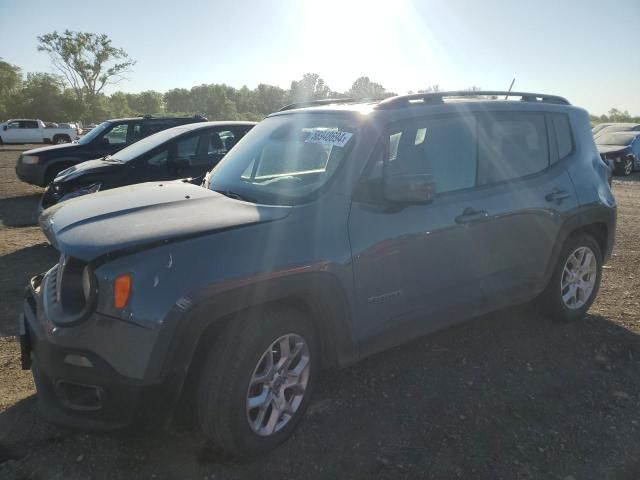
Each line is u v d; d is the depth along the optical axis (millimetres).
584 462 2910
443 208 3578
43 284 3076
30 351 3006
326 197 3150
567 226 4359
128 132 12023
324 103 4387
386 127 3453
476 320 4695
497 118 4105
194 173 8102
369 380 3691
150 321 2490
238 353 2711
